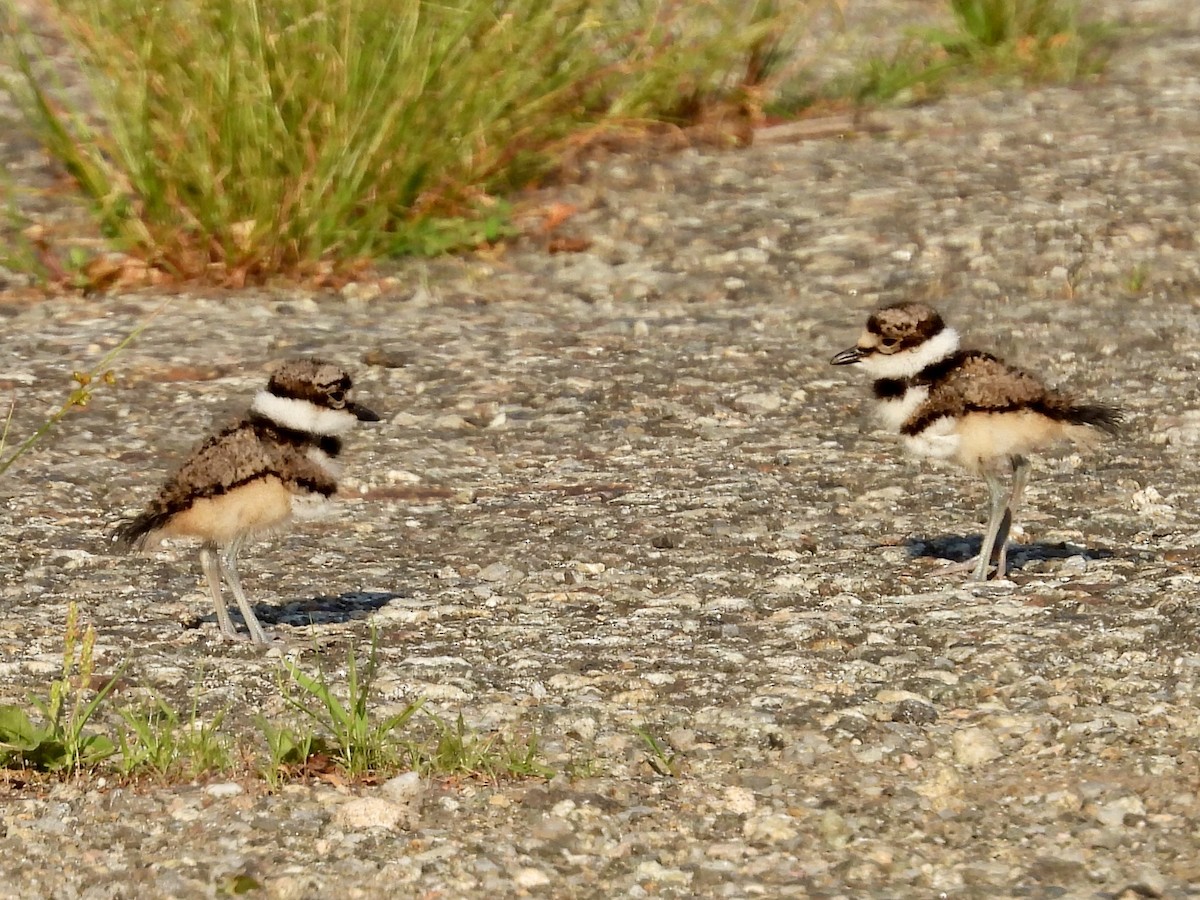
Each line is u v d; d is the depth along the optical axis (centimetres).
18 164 2125
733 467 1333
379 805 764
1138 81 2495
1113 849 738
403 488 1296
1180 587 1024
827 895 707
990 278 1789
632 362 1591
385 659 950
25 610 1040
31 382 1519
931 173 2109
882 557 1128
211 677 924
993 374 1047
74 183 2061
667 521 1205
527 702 887
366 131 1900
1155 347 1587
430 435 1416
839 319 1698
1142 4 2997
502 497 1277
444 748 813
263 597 1073
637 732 848
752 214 1997
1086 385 1491
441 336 1672
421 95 1925
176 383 1530
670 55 2220
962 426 1041
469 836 752
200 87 1833
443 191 1977
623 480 1309
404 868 725
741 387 1523
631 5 2289
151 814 768
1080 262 1809
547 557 1139
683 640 978
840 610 1018
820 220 1972
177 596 1074
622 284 1834
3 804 775
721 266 1867
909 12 2894
